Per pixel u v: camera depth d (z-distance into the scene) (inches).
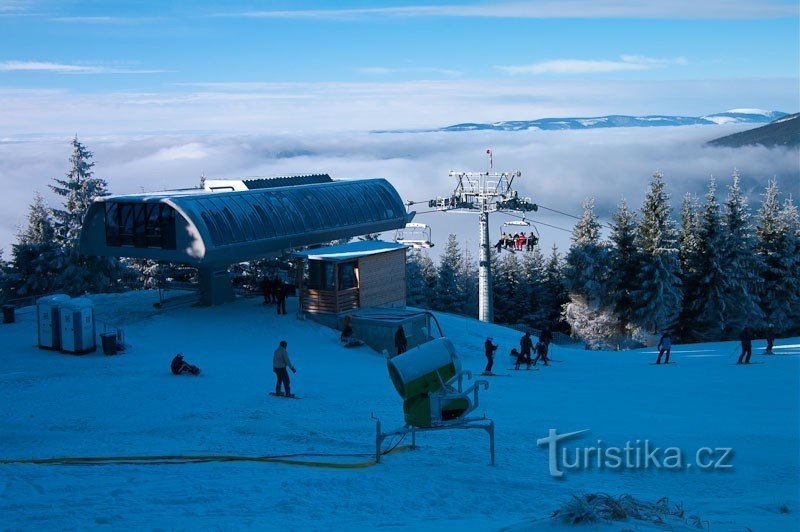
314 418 714.8
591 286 2506.2
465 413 549.3
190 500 398.9
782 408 760.3
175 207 1385.3
